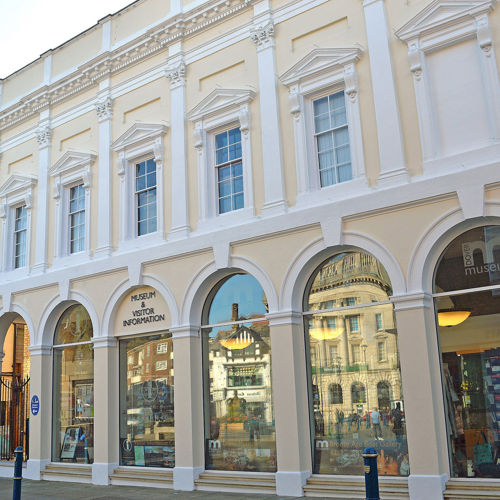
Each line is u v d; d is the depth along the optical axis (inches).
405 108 432.8
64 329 631.2
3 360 776.3
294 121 481.7
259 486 449.7
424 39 430.9
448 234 403.2
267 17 510.0
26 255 673.0
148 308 551.2
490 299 391.9
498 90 396.5
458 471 385.7
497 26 403.9
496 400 380.8
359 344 436.8
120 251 577.0
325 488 418.6
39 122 685.9
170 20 566.9
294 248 460.4
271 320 461.7
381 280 432.1
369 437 421.7
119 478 536.1
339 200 440.8
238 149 522.9
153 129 567.5
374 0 456.1
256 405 478.0
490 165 384.5
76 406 602.9
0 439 687.7
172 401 527.2
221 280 517.0
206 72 546.9
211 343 514.0
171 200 550.0
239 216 500.1
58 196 648.4
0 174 726.5
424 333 394.9
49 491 518.3
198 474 489.7
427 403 387.2
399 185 418.0
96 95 632.4
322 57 472.4
